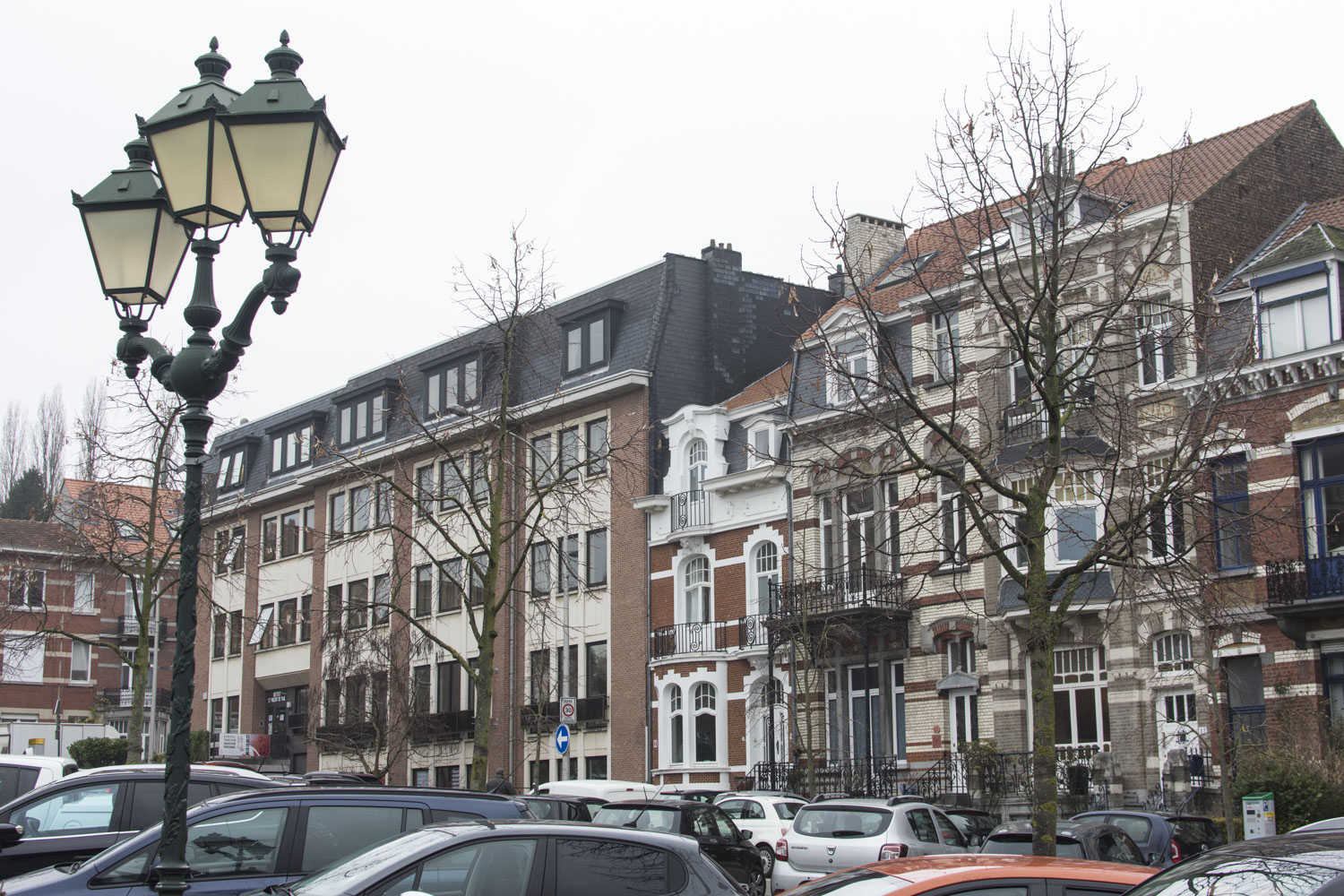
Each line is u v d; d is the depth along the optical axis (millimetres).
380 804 11633
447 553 44938
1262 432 25188
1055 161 17203
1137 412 23766
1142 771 25969
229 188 9016
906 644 30625
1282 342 25109
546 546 41125
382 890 8852
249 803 11328
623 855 9461
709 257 41375
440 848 9125
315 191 8648
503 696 41500
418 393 47375
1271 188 28594
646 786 24438
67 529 30734
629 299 41656
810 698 32250
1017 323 15773
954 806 28219
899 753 31000
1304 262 24859
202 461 9188
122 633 61969
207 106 8781
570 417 40969
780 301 42062
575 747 39188
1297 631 23984
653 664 37031
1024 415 27188
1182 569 19969
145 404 27031
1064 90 16391
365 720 40656
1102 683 27109
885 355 18172
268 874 11008
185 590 8953
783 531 34375
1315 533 24562
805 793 30969
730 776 34812
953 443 15734
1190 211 26891
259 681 53844
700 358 40406
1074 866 7859
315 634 50281
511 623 41562
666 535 37625
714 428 36812
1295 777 21953
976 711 29125
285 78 8625
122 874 10766
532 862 9219
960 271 16938
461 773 43156
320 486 51906
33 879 10719
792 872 19562
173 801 8641
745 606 35281
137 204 9797
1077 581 15492
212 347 9312
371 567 47688
